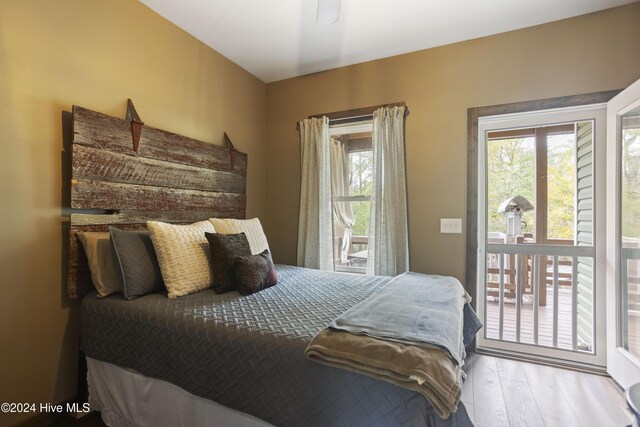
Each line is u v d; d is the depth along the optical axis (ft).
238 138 10.02
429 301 5.28
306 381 3.61
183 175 7.81
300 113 10.69
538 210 8.26
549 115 7.93
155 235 5.99
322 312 4.93
